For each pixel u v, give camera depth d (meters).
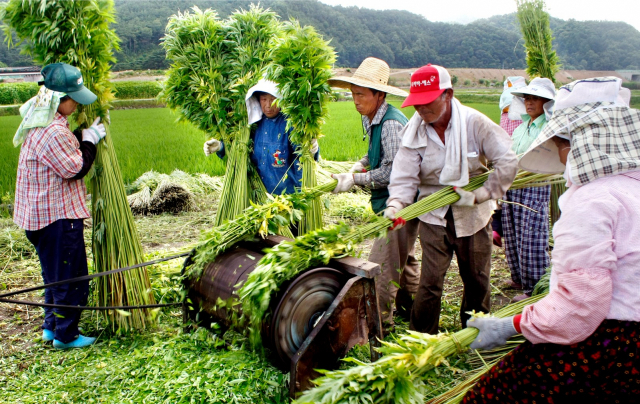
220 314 3.22
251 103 4.25
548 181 3.42
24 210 3.44
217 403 2.74
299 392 2.42
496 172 3.01
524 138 4.26
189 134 16.30
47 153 3.30
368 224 3.03
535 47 5.59
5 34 3.52
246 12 4.62
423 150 3.18
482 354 2.85
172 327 3.87
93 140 3.58
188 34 4.52
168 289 4.11
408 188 3.22
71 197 3.53
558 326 1.74
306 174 4.07
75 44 3.50
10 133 16.00
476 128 2.99
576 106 1.85
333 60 3.89
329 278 2.87
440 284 3.34
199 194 8.44
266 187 4.39
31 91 30.03
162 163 10.76
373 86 3.46
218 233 3.38
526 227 4.23
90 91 3.50
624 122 1.78
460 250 3.29
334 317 2.68
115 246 3.77
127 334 3.78
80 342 3.65
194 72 4.47
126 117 22.53
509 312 2.47
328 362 2.73
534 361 1.88
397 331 3.75
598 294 1.68
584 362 1.76
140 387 2.97
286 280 2.77
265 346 2.91
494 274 5.09
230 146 4.53
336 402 2.04
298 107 3.80
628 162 1.73
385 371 2.11
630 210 1.73
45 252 3.52
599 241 1.70
